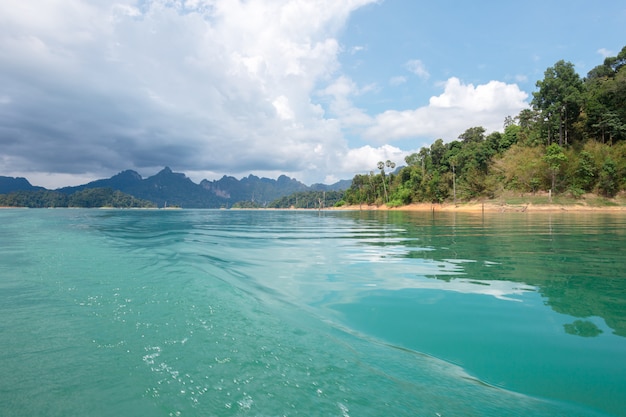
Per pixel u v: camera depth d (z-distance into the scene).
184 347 3.00
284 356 2.86
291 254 8.82
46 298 4.46
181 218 38.25
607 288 4.97
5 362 2.70
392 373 2.62
